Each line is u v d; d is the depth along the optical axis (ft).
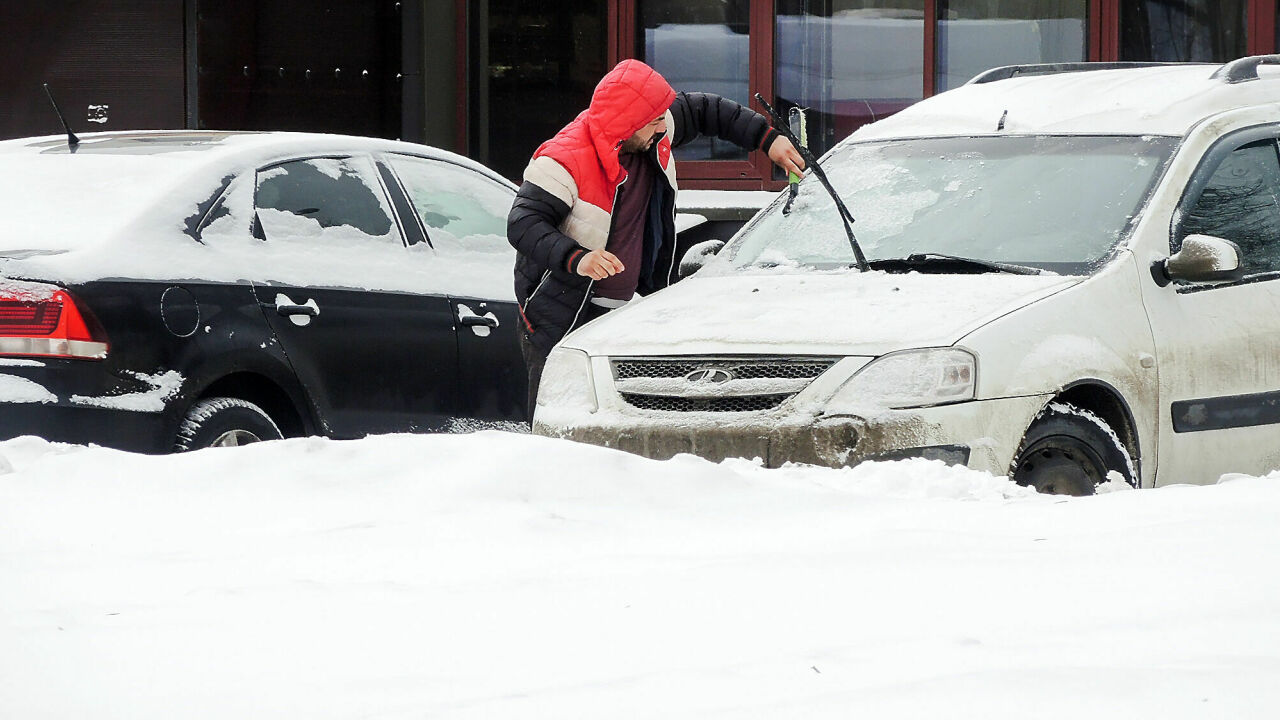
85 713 22.21
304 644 25.53
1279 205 59.62
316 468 40.42
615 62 131.03
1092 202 56.70
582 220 58.08
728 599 27.78
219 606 28.12
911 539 32.73
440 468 40.06
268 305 62.69
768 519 36.55
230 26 126.21
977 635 25.00
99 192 62.03
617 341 53.78
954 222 58.18
